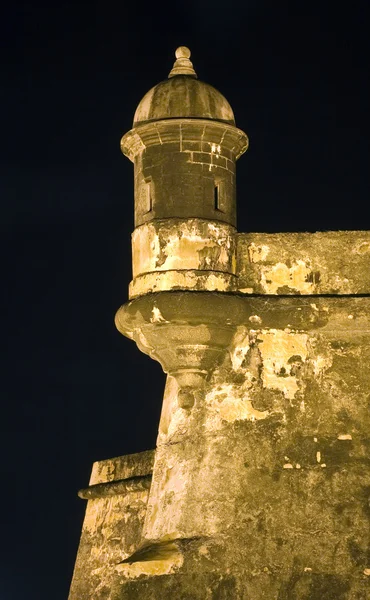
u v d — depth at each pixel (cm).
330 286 1836
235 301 1777
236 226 1853
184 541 1764
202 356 1789
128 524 2409
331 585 1720
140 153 1850
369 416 1802
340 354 1823
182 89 1844
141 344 1831
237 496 1769
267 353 1817
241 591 1725
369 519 1752
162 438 1903
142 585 1766
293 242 1848
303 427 1795
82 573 2509
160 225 1797
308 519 1753
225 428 1803
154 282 1786
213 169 1825
